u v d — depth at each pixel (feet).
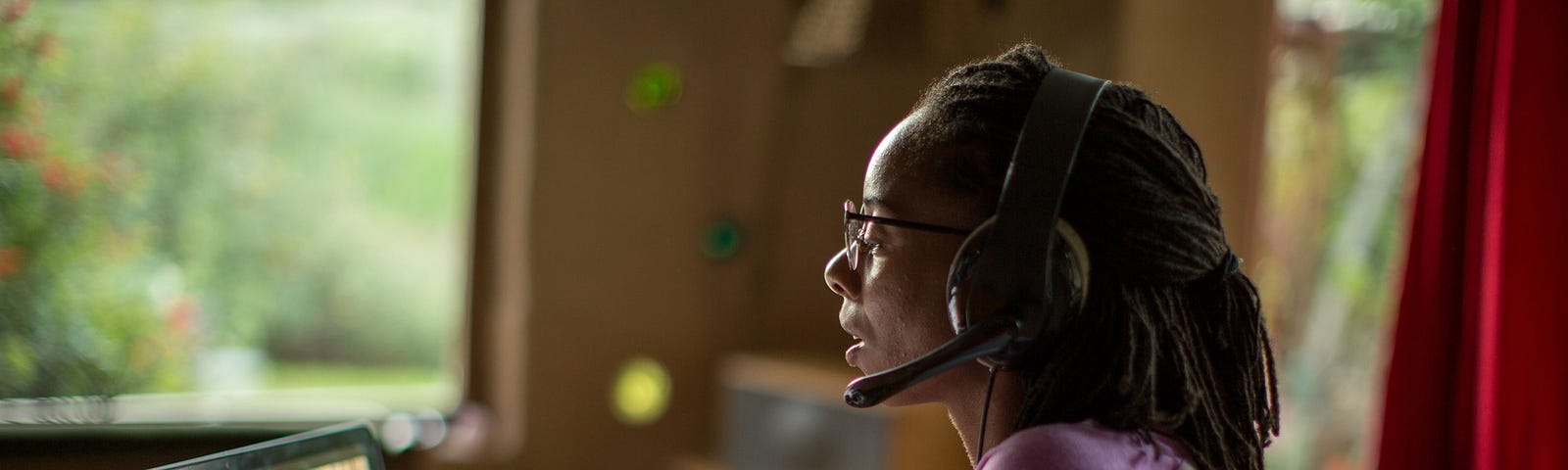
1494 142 7.74
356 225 17.84
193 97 14.76
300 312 17.37
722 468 12.26
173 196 14.20
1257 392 3.48
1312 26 13.55
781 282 13.15
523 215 11.93
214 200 15.08
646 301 12.59
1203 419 3.24
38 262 10.98
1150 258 3.04
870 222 3.36
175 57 14.32
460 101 16.92
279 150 16.93
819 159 13.03
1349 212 13.87
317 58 17.47
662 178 12.57
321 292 17.53
